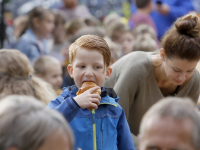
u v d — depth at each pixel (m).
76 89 5.94
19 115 3.26
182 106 3.55
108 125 5.72
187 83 7.05
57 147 3.23
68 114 5.20
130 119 7.33
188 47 5.98
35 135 3.16
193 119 3.47
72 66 5.88
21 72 7.22
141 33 14.10
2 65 7.10
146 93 6.96
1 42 15.16
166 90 7.23
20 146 3.12
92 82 5.61
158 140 3.44
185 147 3.40
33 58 13.13
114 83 7.02
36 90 7.31
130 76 6.70
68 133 3.34
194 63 6.13
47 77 10.79
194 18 6.23
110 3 21.50
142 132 3.63
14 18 20.48
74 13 18.59
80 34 11.84
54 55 15.02
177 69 6.18
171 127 3.43
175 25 6.37
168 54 6.21
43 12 13.62
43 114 3.33
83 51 5.62
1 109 3.41
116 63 7.18
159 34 16.36
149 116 3.59
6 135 3.16
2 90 6.87
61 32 15.50
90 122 5.61
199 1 19.61
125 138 5.92
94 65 5.64
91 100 5.27
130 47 14.12
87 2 21.84
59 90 10.87
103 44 5.74
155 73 6.84
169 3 16.58
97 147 5.53
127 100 6.76
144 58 6.84
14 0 20.89
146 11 16.45
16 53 7.36
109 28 14.72
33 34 13.64
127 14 20.50
